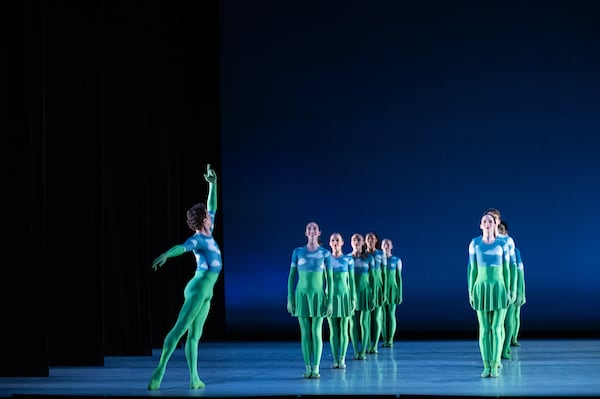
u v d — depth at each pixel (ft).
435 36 54.13
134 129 43.80
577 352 42.91
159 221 48.88
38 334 33.78
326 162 55.16
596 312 52.70
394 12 54.49
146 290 43.98
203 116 56.18
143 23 45.21
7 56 33.83
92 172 37.78
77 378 33.81
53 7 38.09
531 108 53.26
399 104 54.49
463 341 50.60
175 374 35.29
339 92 55.01
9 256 33.65
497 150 53.62
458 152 53.98
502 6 53.47
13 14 33.88
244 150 55.62
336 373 34.91
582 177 52.75
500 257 32.09
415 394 27.20
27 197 33.60
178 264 52.70
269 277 55.57
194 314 30.01
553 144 53.06
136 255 43.21
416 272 54.49
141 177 43.80
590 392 27.86
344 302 36.73
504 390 28.60
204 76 56.13
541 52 53.06
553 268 53.06
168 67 53.06
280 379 33.09
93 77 37.93
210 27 56.18
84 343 37.91
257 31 55.47
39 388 30.45
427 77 54.24
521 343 48.21
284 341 53.57
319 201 55.26
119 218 43.34
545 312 53.11
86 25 37.96
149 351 43.73
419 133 54.39
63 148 37.91
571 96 52.85
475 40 53.72
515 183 53.42
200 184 55.98
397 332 54.80
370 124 54.80
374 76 54.70
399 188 54.60
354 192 54.95
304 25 55.16
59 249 37.86
